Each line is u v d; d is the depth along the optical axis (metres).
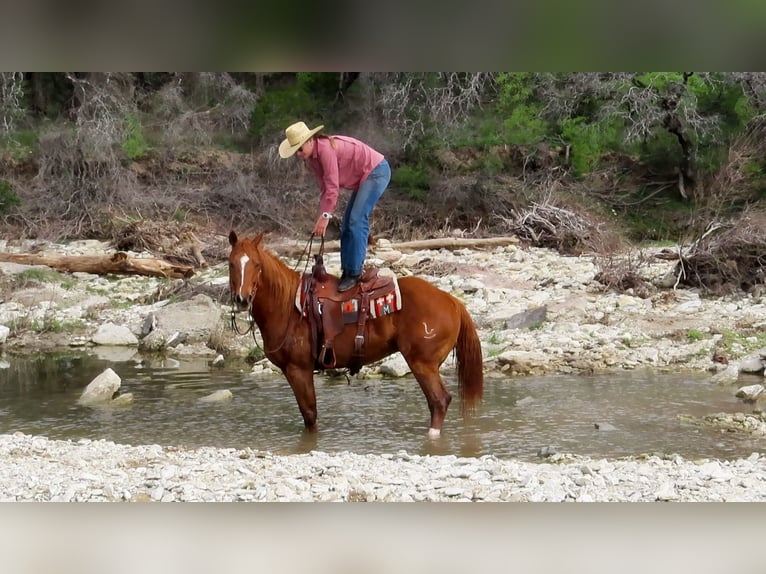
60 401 11.34
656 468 7.82
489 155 26.14
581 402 10.79
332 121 27.97
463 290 17.02
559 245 21.27
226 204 24.55
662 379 12.02
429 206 24.52
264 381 12.41
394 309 9.21
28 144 26.12
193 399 11.34
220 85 28.50
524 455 8.70
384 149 26.94
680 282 16.70
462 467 7.77
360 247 9.27
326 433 9.62
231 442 9.34
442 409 9.30
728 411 10.33
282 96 28.45
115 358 14.28
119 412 10.71
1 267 18.61
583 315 14.99
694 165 25.20
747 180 24.45
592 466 7.85
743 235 16.53
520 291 16.89
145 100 28.33
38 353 14.73
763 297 15.71
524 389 11.52
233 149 27.52
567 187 25.22
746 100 25.33
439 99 27.02
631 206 24.98
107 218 23.19
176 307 15.63
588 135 25.97
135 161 26.41
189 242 21.64
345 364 9.41
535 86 27.03
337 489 7.07
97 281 18.81
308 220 24.14
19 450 8.43
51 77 27.66
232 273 9.04
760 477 7.50
